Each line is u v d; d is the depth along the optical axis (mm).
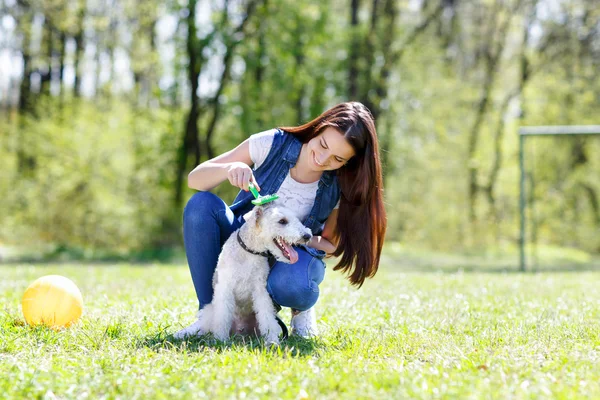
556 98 23688
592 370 3195
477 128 24016
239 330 4203
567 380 3039
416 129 23094
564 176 23172
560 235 22531
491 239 22453
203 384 2965
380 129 22297
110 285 7180
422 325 4637
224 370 3162
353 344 3865
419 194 23734
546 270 14203
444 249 22469
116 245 18531
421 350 3732
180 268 10805
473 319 4859
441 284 7473
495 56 23984
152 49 20844
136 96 21828
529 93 23906
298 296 3975
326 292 6367
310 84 21172
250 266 3941
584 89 23391
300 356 3551
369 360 3447
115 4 20719
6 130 20453
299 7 19359
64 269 10047
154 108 21891
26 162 20172
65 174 18484
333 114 3975
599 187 23078
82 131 18828
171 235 18578
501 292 6703
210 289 4238
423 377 3043
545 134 11898
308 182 4191
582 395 2779
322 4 19859
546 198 22641
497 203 24016
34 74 22031
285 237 3822
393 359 3521
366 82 21672
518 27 23938
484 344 3873
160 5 19406
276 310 4191
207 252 4141
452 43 24219
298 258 4043
